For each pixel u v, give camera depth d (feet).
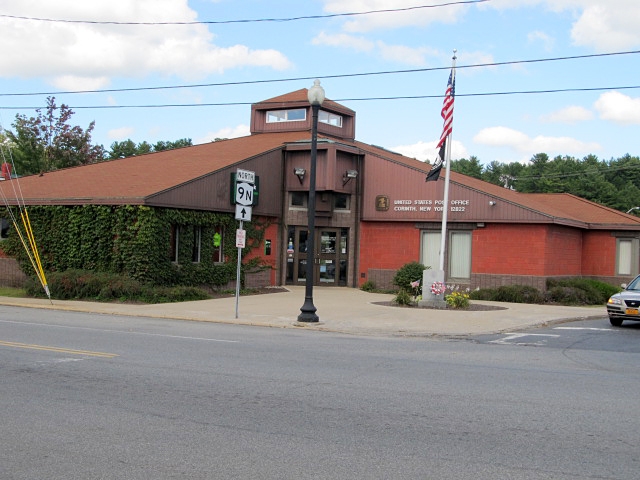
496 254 86.07
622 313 57.98
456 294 69.97
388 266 92.38
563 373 35.04
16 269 85.05
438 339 49.75
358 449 20.93
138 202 72.69
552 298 82.43
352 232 94.22
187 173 82.02
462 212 87.45
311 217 57.21
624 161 319.68
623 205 270.26
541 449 21.24
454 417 24.97
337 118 112.78
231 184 84.94
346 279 94.27
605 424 24.32
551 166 310.24
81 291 71.92
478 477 18.58
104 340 43.37
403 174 91.40
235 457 20.03
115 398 27.14
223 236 85.30
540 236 83.76
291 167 93.40
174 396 27.63
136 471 18.78
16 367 33.22
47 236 80.94
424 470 19.08
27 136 159.02
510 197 97.09
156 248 74.13
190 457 19.99
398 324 56.34
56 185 87.56
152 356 37.32
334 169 89.97
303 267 94.73
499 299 81.87
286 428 23.18
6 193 86.22
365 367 35.27
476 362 38.19
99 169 95.91
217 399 27.20
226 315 60.59
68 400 26.71
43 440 21.56
